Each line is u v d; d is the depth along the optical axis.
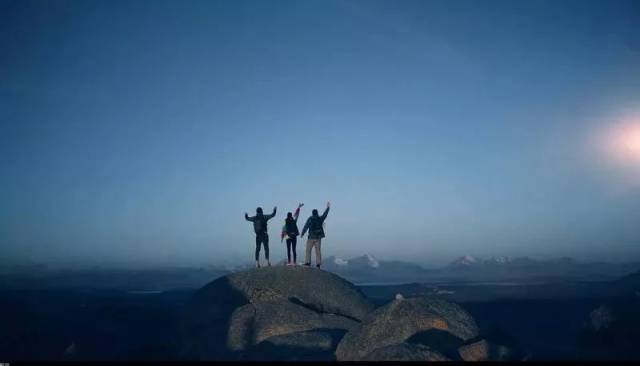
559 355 15.14
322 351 15.00
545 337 18.64
